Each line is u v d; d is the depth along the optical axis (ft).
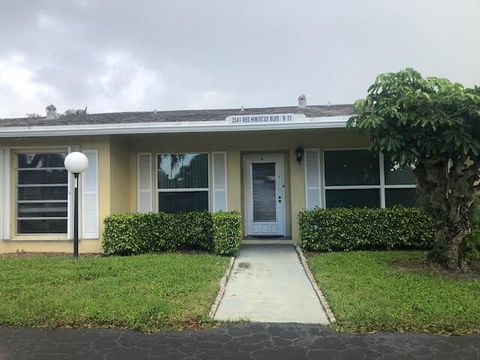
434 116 20.80
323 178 35.40
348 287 20.04
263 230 37.32
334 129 32.99
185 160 36.99
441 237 23.90
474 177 23.24
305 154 35.40
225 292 20.68
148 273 23.09
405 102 21.27
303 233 31.07
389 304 17.30
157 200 36.94
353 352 13.65
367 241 30.68
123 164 36.04
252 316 17.13
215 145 36.45
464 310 16.47
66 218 33.94
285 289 21.27
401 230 30.53
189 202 36.68
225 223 29.55
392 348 13.85
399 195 34.81
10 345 14.35
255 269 25.82
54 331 15.52
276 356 13.46
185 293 19.38
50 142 33.55
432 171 23.71
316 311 17.74
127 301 17.92
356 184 35.22
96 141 33.22
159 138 36.94
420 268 24.13
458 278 21.71
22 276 22.59
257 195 37.58
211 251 31.48
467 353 13.39
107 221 31.68
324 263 25.71
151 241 31.81
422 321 15.52
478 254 23.94
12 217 33.78
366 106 23.58
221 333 15.35
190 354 13.64
